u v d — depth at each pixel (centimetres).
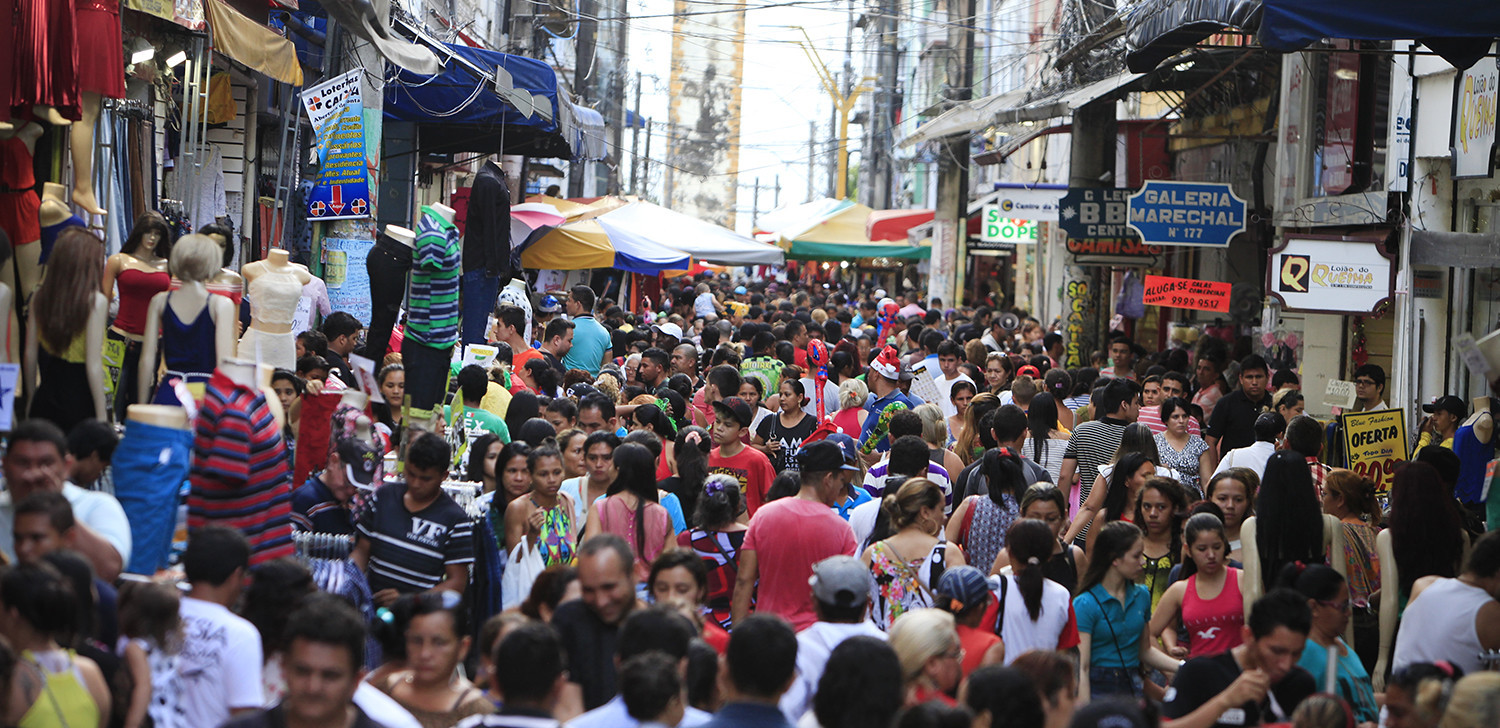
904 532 993
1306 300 1862
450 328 1129
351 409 986
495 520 1065
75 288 893
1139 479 1206
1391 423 1456
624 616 777
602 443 1084
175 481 816
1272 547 1023
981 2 6475
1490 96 1702
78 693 607
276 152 2105
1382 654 1023
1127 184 3222
